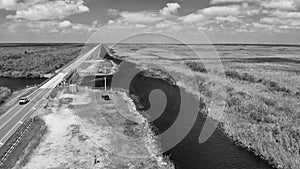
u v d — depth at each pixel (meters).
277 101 37.50
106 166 20.34
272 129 28.12
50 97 41.91
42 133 26.66
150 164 21.06
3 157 20.72
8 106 37.19
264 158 23.31
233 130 28.91
